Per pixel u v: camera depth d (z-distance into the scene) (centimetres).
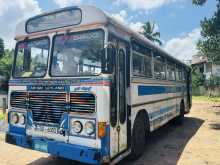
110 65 464
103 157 454
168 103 938
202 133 1007
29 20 573
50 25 539
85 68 484
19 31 588
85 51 489
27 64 566
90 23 485
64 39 518
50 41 535
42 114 521
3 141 816
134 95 603
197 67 4197
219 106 2162
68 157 473
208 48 1623
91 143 461
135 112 609
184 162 634
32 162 619
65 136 489
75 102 481
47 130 513
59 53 519
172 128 1122
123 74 544
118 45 522
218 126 1178
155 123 768
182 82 1219
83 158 459
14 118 569
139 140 641
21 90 559
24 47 577
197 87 3803
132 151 605
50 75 520
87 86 471
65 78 496
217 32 1515
